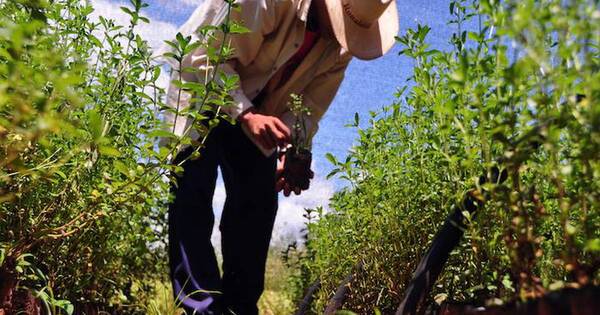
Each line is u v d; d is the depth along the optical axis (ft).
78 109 7.49
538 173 5.32
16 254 7.46
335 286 11.57
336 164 9.00
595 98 4.08
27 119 4.54
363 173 8.86
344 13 10.31
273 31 10.19
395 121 8.48
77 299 9.97
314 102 11.39
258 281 11.23
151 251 13.97
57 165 6.02
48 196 8.05
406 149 8.49
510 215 5.35
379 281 9.25
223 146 10.82
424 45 6.65
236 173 11.07
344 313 6.06
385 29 10.74
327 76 11.26
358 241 9.43
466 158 6.02
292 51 10.27
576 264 4.54
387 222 8.66
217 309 9.56
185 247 9.65
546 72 4.38
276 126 9.78
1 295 7.20
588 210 5.35
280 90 10.96
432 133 7.50
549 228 6.35
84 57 7.90
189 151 10.00
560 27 4.19
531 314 4.34
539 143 4.80
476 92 4.82
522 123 4.61
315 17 10.53
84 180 8.32
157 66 7.85
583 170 4.65
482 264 6.88
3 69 4.37
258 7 9.72
